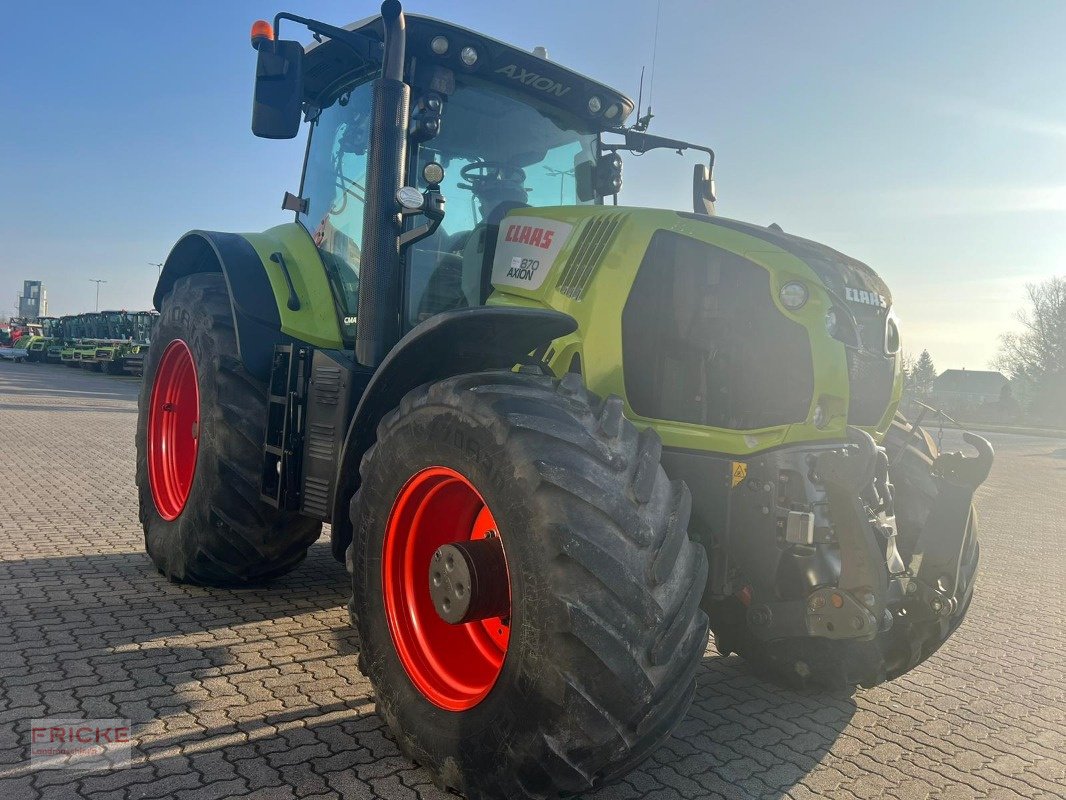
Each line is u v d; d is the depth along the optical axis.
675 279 2.75
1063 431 37.19
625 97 3.78
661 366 2.73
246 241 4.02
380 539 2.48
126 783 2.16
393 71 3.03
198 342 3.89
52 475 7.36
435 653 2.43
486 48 3.35
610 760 1.93
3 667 2.89
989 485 12.41
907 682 3.48
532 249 3.06
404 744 2.32
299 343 3.62
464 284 3.41
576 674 1.88
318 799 2.15
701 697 3.15
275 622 3.58
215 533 3.74
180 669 2.97
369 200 3.05
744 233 2.70
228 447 3.68
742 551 2.48
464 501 2.52
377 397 2.67
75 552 4.63
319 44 3.67
